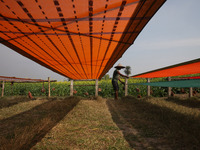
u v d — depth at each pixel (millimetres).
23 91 14594
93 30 1753
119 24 1605
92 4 1215
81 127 3131
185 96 9773
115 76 7832
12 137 2533
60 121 3520
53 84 14898
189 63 2268
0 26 1616
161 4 1229
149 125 3236
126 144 2293
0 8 1242
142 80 13977
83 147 2195
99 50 2562
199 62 2123
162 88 11391
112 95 12000
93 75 6871
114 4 1213
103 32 1806
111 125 3301
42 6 1224
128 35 1906
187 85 1750
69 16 1413
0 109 5188
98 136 2623
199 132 2484
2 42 2123
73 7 1251
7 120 3787
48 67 4277
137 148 2154
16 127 3074
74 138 2518
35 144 2252
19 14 1351
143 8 1280
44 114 4391
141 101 6586
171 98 7945
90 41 2127
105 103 6742
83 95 12320
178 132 2584
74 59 3258
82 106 5352
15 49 2439
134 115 4234
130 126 3230
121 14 1388
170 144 2252
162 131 2795
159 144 2277
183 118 3436
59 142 2355
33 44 2209
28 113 4586
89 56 2982
